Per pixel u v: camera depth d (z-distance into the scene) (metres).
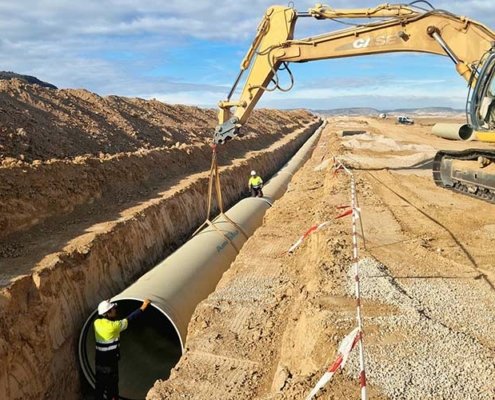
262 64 13.84
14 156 13.82
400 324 5.89
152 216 14.28
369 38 12.88
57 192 12.85
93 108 23.58
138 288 9.39
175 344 10.23
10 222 10.91
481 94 11.23
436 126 13.34
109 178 15.67
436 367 4.93
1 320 7.68
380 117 108.44
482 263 8.25
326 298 6.79
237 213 15.72
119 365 9.66
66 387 8.80
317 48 13.36
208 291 10.73
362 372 4.20
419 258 8.48
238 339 8.00
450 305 6.55
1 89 18.28
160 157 20.12
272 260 11.38
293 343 6.90
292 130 61.22
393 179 16.78
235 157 27.61
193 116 38.91
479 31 11.72
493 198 12.52
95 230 11.88
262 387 6.75
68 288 9.61
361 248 8.96
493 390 4.52
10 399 7.37
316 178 20.39
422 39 12.41
